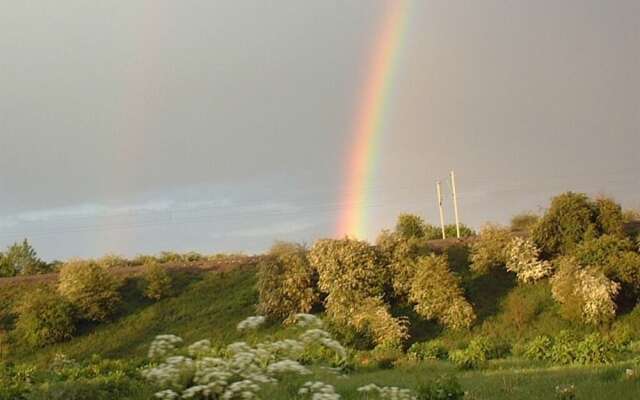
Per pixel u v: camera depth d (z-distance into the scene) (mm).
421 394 15852
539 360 29562
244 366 12156
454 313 38562
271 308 41031
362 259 40938
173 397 12055
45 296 42125
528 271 41656
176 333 41219
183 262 52094
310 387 12461
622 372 20156
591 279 37312
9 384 21250
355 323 37750
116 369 29797
